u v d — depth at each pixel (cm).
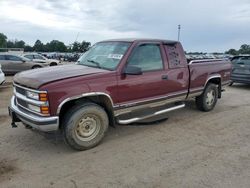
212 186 327
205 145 456
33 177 346
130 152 425
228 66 719
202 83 627
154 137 493
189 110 689
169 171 363
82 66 488
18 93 436
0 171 361
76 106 413
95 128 438
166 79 525
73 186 326
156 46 518
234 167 376
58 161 392
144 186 327
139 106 490
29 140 471
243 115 651
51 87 377
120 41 507
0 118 597
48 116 381
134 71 442
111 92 438
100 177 347
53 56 4378
